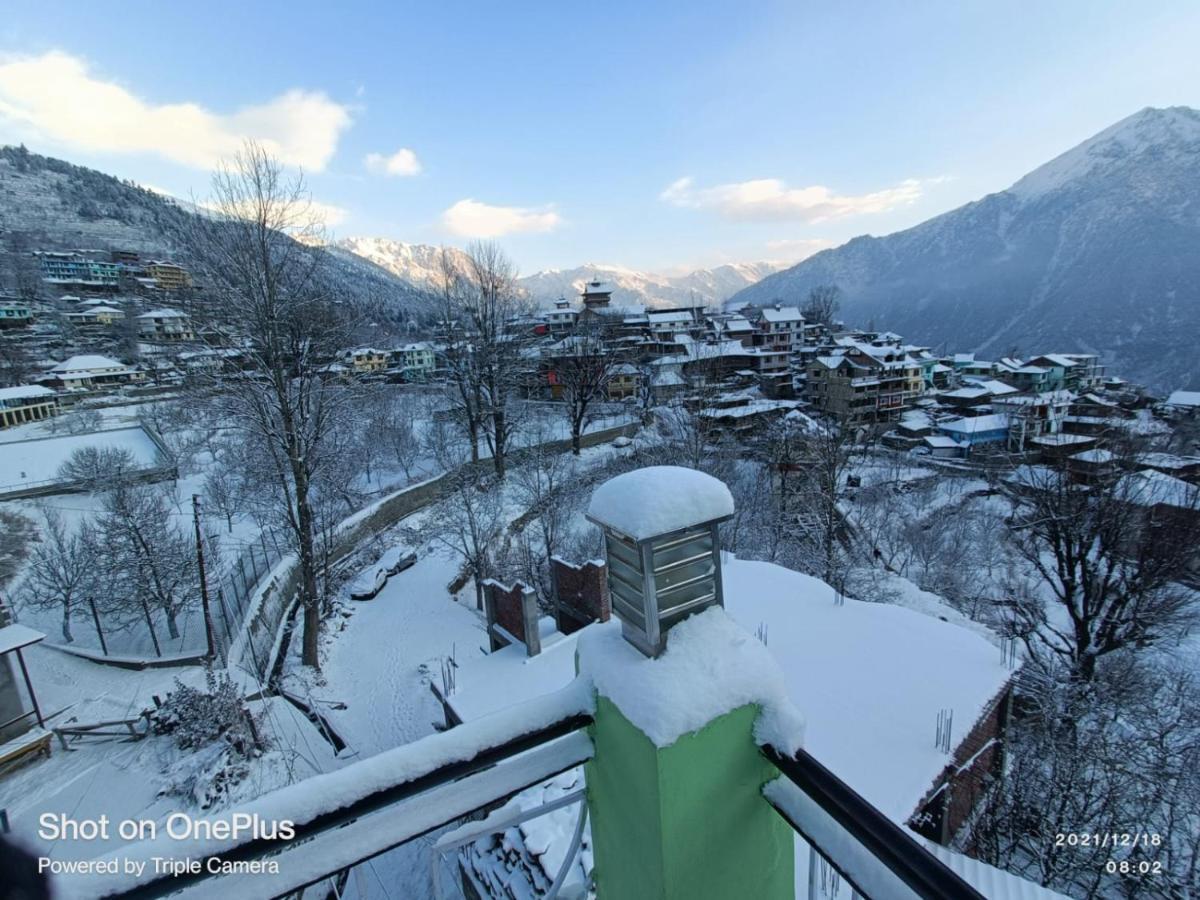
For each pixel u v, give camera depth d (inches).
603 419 1402.6
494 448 1126.4
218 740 398.6
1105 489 529.0
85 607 619.2
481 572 716.7
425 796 44.9
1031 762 323.6
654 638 47.5
